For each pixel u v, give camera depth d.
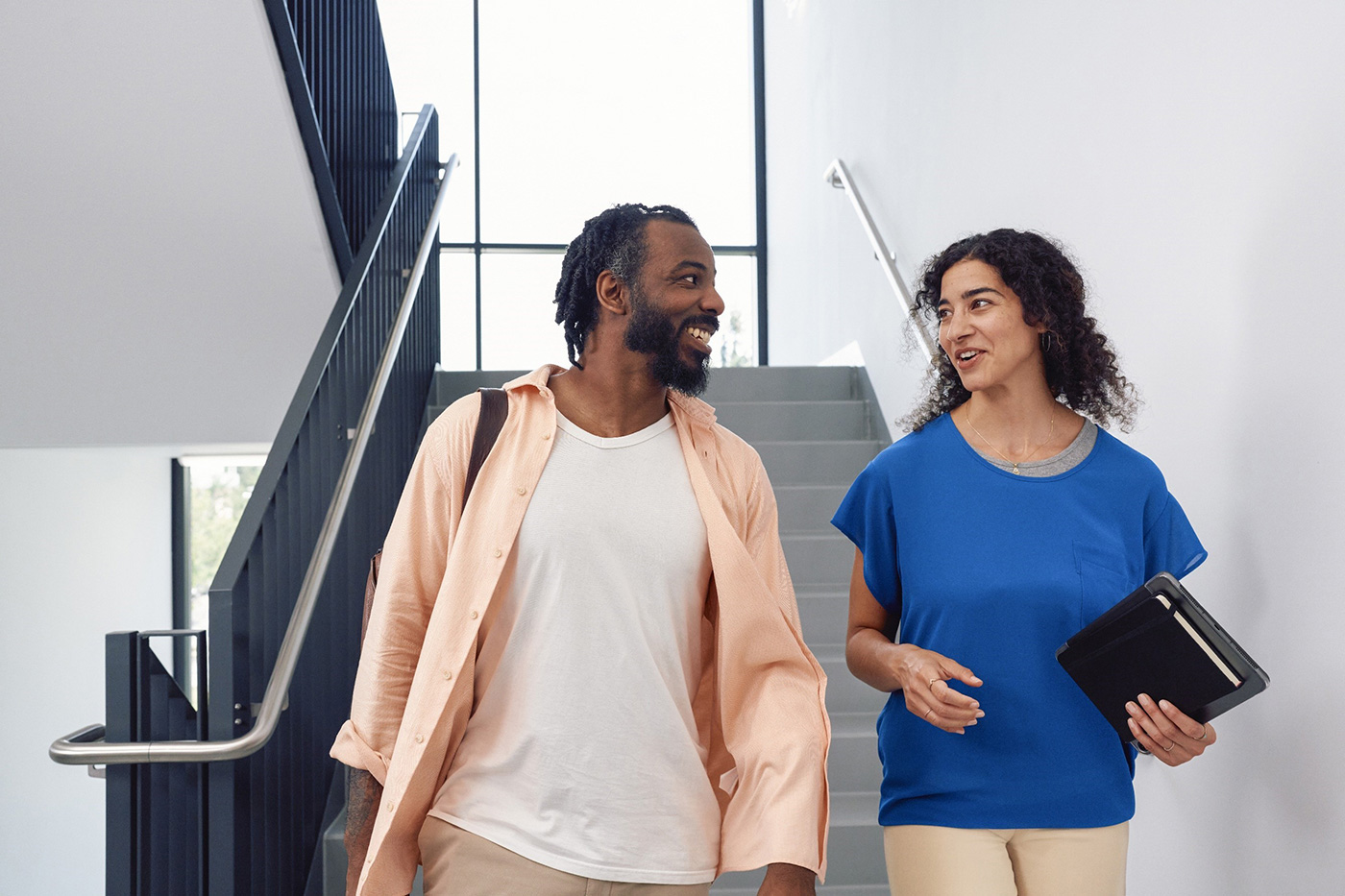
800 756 1.33
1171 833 2.07
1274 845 1.73
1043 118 2.72
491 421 1.41
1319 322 1.63
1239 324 1.84
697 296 1.38
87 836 5.75
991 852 1.53
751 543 1.49
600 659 1.31
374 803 1.38
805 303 6.03
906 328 1.92
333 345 2.91
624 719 1.30
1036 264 1.63
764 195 7.23
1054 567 1.55
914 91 3.93
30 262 3.80
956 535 1.60
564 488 1.36
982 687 1.55
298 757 2.54
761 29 7.31
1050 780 1.52
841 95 5.14
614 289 1.41
